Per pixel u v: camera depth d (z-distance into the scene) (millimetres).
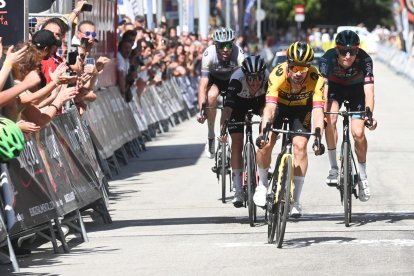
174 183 25734
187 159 31281
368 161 29078
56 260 15609
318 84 17109
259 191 17719
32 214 15578
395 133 37469
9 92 14234
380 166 27891
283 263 14742
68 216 17562
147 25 47188
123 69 32531
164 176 27281
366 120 18484
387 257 15023
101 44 29906
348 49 19062
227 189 24391
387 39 122188
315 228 18094
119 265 14945
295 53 16453
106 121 28594
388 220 19016
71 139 18797
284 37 145750
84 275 14227
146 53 36188
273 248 16094
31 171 15852
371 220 19062
